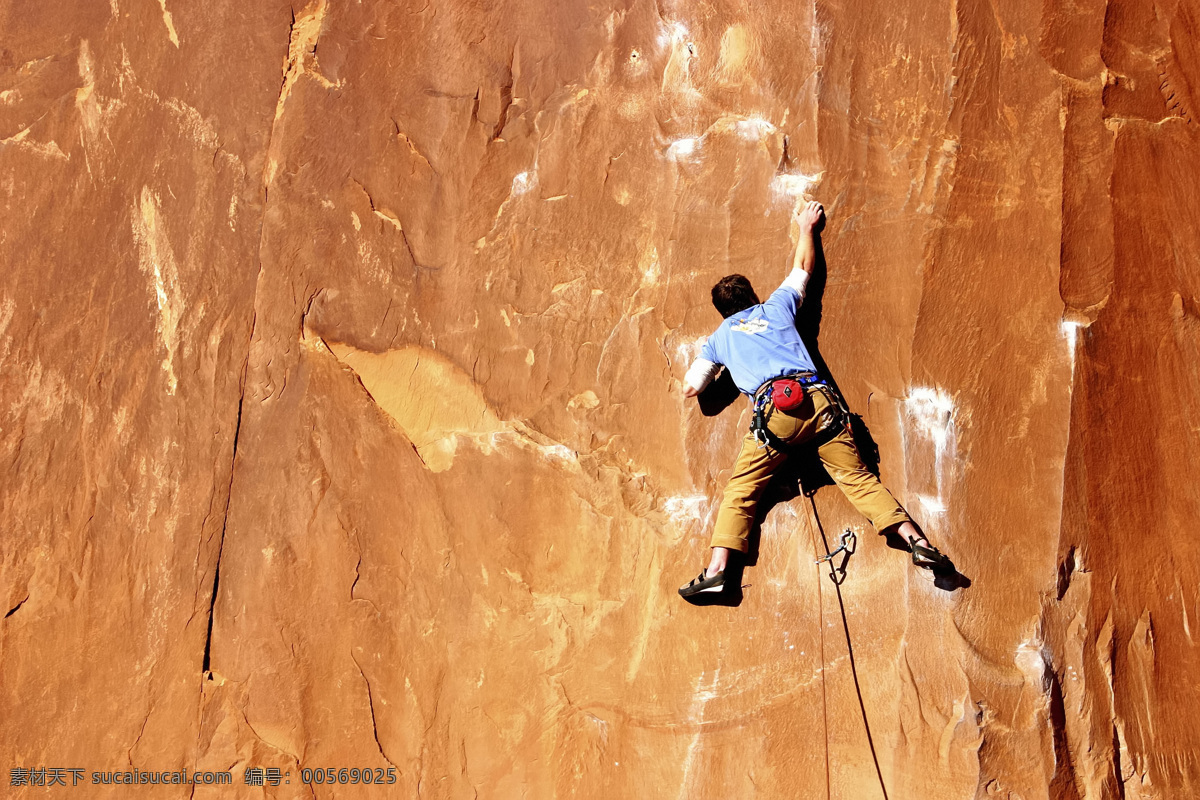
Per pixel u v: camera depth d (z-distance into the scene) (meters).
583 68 3.72
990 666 3.16
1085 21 3.45
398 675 3.51
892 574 3.29
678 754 3.30
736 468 3.23
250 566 3.66
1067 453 3.25
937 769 3.13
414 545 3.59
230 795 3.50
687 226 3.57
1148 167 3.41
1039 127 3.41
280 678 3.56
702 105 3.60
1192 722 3.13
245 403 3.77
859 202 3.46
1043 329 3.33
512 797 3.36
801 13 3.55
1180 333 3.33
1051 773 3.06
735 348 3.17
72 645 3.69
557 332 3.63
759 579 3.37
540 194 3.71
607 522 3.50
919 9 3.49
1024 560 3.22
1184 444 3.27
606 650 3.42
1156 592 3.20
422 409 3.69
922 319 3.38
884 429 3.36
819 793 3.19
